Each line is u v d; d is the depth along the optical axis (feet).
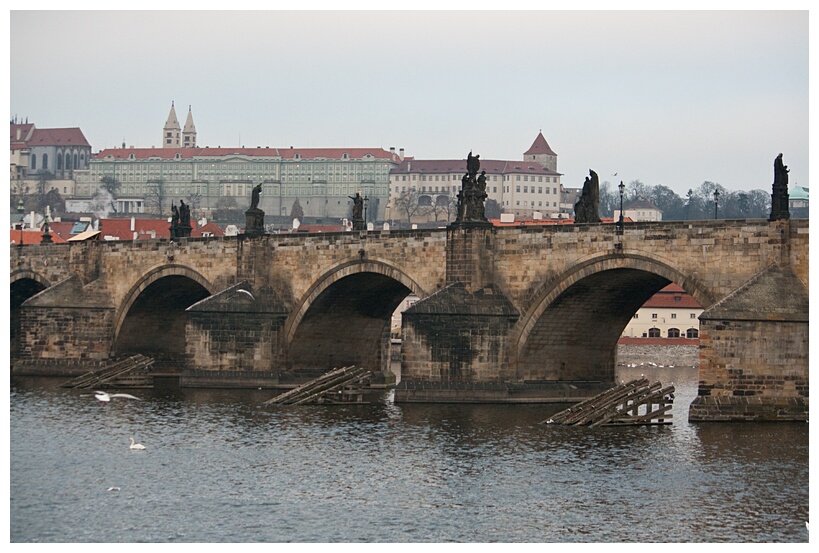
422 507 454.40
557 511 447.42
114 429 605.73
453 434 586.04
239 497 467.93
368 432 593.42
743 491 469.57
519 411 654.53
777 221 591.37
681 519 435.53
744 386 580.30
